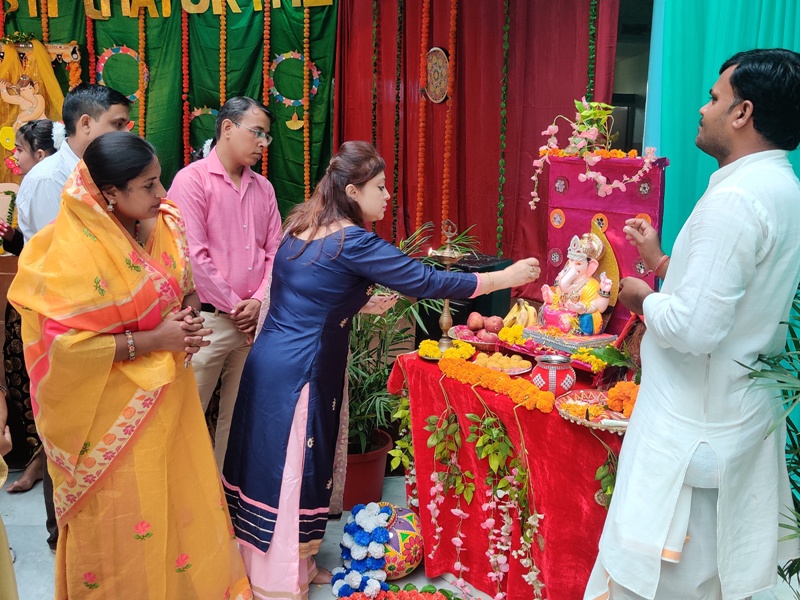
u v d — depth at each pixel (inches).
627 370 86.0
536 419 81.8
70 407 74.2
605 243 91.5
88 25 157.8
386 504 104.5
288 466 90.0
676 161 100.7
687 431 62.7
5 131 156.6
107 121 101.2
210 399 120.2
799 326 72.1
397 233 153.1
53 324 72.5
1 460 58.5
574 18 121.2
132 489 77.4
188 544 83.8
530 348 92.8
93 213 72.9
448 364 91.5
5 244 119.4
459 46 137.2
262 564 92.2
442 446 94.4
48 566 103.7
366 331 122.0
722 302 57.8
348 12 150.5
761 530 65.4
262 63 156.0
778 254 60.1
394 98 148.6
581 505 80.4
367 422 121.8
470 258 117.9
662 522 63.6
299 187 160.1
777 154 61.2
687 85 99.2
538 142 130.0
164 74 158.2
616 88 121.6
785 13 86.8
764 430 64.1
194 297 86.2
